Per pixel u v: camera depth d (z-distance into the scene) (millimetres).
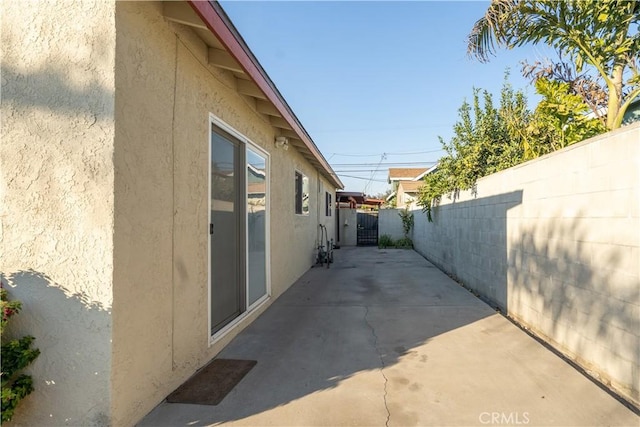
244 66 3551
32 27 2348
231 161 4527
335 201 17484
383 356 3682
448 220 9039
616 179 2875
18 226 2316
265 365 3488
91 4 2312
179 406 2707
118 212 2309
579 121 5617
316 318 5141
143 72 2586
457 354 3701
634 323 2680
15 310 2150
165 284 2865
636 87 4883
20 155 2320
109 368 2230
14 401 2076
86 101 2291
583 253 3322
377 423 2457
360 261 11883
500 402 2717
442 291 7008
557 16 4582
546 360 3512
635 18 4477
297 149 8312
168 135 2926
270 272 6020
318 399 2795
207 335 3607
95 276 2252
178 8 2812
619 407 2627
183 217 3164
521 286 4719
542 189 4113
